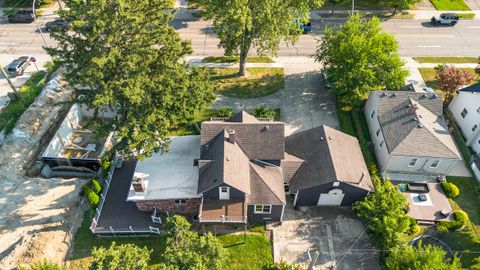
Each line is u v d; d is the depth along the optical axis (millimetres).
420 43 59438
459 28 63094
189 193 34125
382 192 33094
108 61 32656
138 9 34031
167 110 36062
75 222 35094
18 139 41625
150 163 37062
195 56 56594
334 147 36969
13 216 34844
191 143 39375
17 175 38625
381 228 31234
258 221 35562
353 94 44562
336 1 69625
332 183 33875
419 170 39656
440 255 27328
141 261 27062
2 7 67375
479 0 70812
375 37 44562
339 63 44812
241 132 35688
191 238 29906
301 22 51781
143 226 34844
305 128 45281
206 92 38812
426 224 34969
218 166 33125
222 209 33031
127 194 37625
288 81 52250
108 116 47594
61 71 51031
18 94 47094
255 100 49219
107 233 34000
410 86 45750
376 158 42000
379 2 69500
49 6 67812
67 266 31828
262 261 32562
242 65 51406
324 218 35938
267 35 44406
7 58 55062
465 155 42188
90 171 41094
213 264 28578
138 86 33031
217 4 42188
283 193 34094
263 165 35656
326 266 32344
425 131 38469
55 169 41188
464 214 35219
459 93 44969
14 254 31391
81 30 32250
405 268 28234
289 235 34500
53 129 45125
